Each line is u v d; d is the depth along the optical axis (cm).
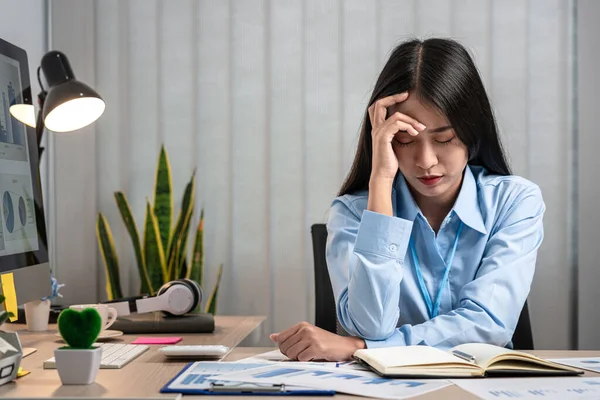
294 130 287
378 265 142
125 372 120
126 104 290
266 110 287
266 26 288
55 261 290
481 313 146
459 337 143
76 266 290
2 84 160
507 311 150
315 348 131
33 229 171
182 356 135
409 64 151
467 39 282
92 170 291
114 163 291
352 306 142
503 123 281
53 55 205
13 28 254
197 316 188
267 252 286
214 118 289
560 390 101
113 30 291
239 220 288
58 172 291
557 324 279
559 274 279
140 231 290
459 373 111
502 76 282
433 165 148
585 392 100
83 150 291
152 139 291
